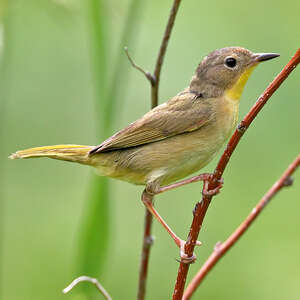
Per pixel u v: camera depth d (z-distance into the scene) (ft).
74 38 40.47
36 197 40.16
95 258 28.78
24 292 37.50
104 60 28.12
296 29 38.83
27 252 38.58
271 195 24.54
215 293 36.96
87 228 28.81
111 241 29.01
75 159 29.58
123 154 29.04
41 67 40.73
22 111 40.42
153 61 39.86
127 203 40.81
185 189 40.22
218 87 29.53
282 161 38.04
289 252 37.06
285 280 36.29
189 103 28.94
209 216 38.52
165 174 28.86
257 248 37.63
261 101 21.44
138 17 30.40
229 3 39.96
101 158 29.30
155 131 28.60
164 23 40.52
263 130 38.42
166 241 38.68
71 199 40.29
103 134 28.37
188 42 39.75
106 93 28.22
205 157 29.04
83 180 41.24
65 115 40.73
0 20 28.66
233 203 38.37
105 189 29.25
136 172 29.12
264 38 38.86
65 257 38.29
